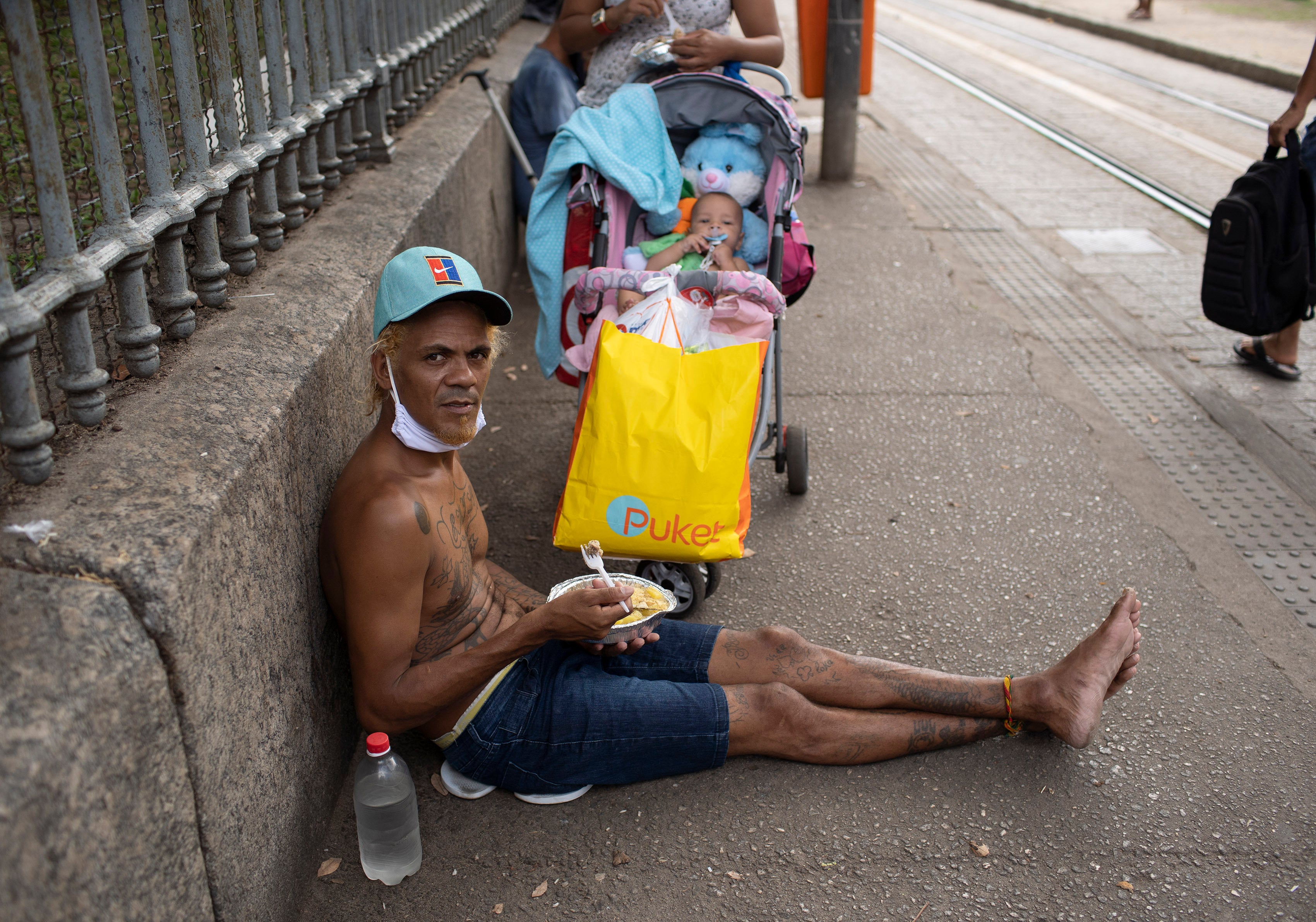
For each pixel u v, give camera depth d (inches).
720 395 109.8
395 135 175.3
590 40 175.5
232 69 104.3
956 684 105.2
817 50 297.1
